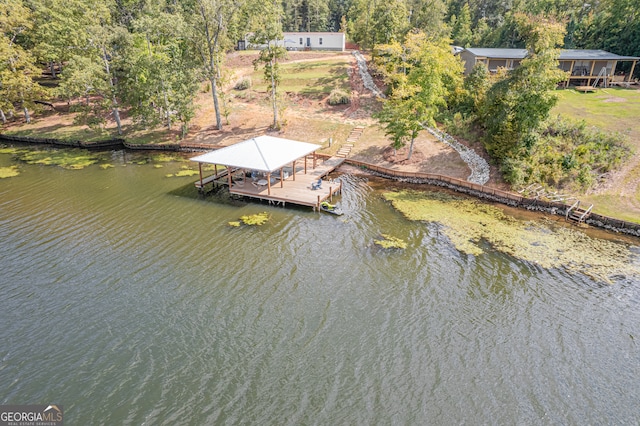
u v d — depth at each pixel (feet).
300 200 121.08
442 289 82.53
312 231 106.32
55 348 66.64
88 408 56.18
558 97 125.08
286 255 94.63
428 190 135.33
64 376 61.36
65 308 76.02
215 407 56.54
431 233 105.19
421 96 143.95
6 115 219.00
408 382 61.00
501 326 72.54
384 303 78.23
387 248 97.76
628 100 171.73
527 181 128.06
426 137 168.66
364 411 56.24
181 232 105.29
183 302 77.87
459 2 354.13
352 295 80.48
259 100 216.54
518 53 207.62
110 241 100.12
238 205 122.83
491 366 64.03
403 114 144.46
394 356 65.67
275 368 63.10
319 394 58.75
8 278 84.53
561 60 199.31
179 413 55.62
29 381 60.39
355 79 227.20
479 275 87.30
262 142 135.44
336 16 448.65
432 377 61.98
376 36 230.48
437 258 93.66
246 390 59.31
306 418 55.06
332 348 67.10
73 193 131.75
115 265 89.76
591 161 127.13
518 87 129.29
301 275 86.84
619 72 223.92
